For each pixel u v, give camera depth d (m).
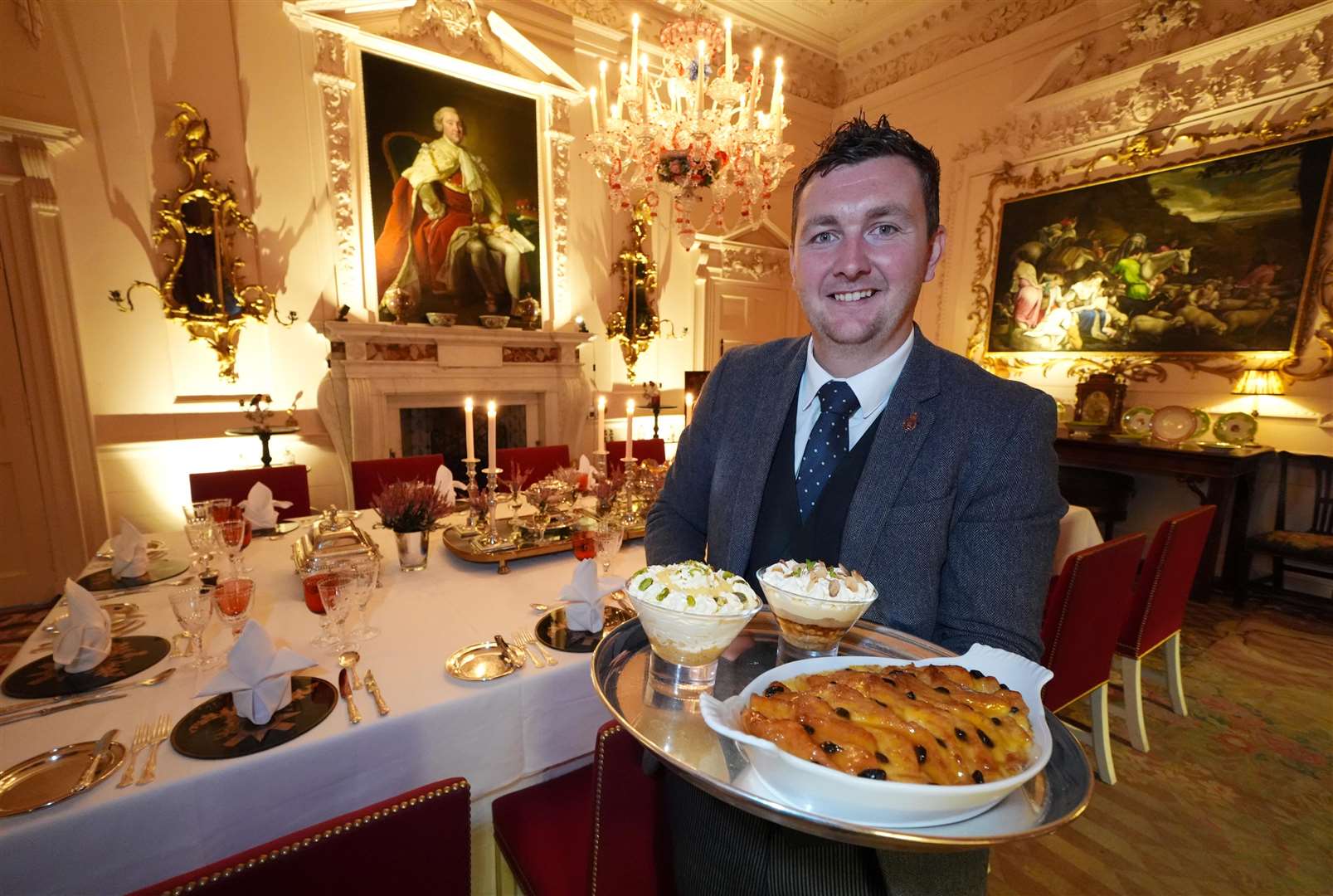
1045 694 1.79
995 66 4.86
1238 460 3.43
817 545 0.96
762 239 5.96
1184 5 3.86
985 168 4.96
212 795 0.93
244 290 3.67
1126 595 1.93
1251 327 3.71
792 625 0.78
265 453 3.46
